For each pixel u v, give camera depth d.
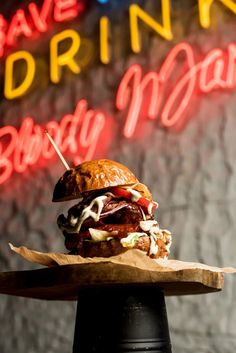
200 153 2.78
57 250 3.01
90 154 2.99
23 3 3.31
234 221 2.68
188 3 2.91
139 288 1.64
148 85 2.92
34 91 3.20
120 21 3.06
